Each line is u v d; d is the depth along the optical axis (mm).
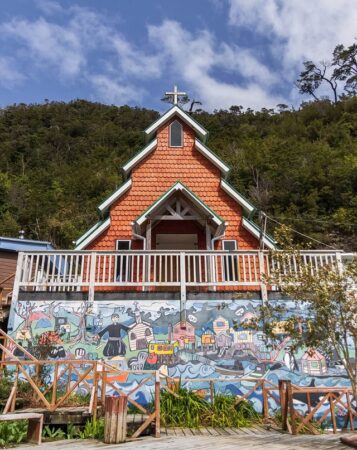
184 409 8758
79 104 101875
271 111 80188
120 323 10266
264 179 38500
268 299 10508
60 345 10000
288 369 9945
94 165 58875
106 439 6500
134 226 13305
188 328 10250
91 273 10633
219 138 57938
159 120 15781
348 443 6238
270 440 6680
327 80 85812
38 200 41906
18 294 10352
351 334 7645
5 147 65125
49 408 7492
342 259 10656
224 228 13367
